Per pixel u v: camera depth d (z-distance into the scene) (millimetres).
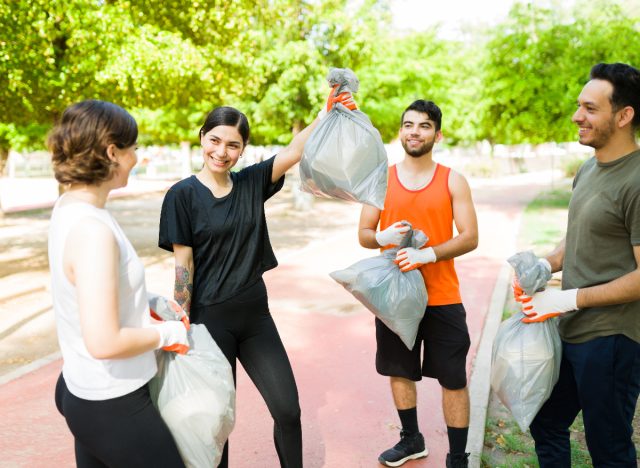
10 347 5477
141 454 1773
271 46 15742
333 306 6848
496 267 9102
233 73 11008
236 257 2533
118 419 1746
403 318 2793
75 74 8797
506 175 39625
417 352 3123
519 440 3605
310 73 15570
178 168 49344
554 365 2371
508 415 3971
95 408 1738
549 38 16531
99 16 8336
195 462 1874
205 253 2516
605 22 16688
